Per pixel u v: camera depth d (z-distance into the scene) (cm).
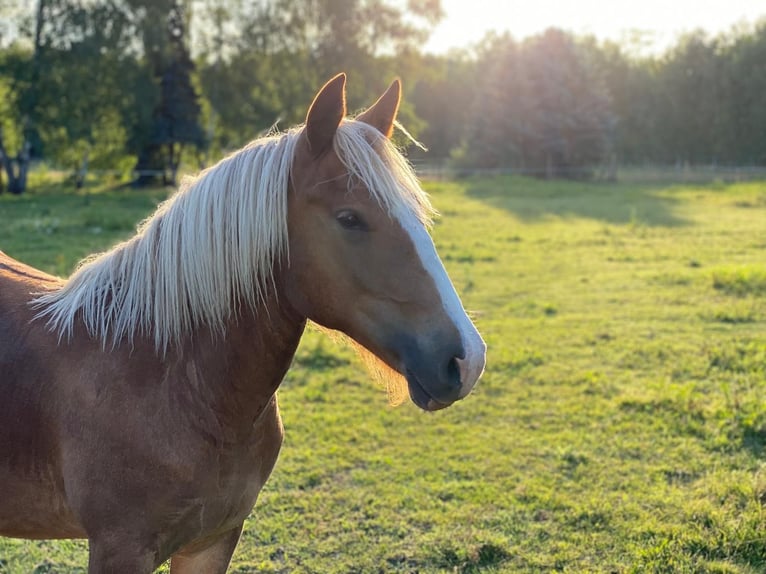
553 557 320
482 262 1094
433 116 5472
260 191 175
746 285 871
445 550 325
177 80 2764
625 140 4853
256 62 2744
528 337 687
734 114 4372
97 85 2400
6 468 189
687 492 377
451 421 484
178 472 178
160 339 184
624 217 1673
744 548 318
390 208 167
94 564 179
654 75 4803
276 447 207
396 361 172
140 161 2917
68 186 2712
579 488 384
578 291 896
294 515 356
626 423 470
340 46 2869
